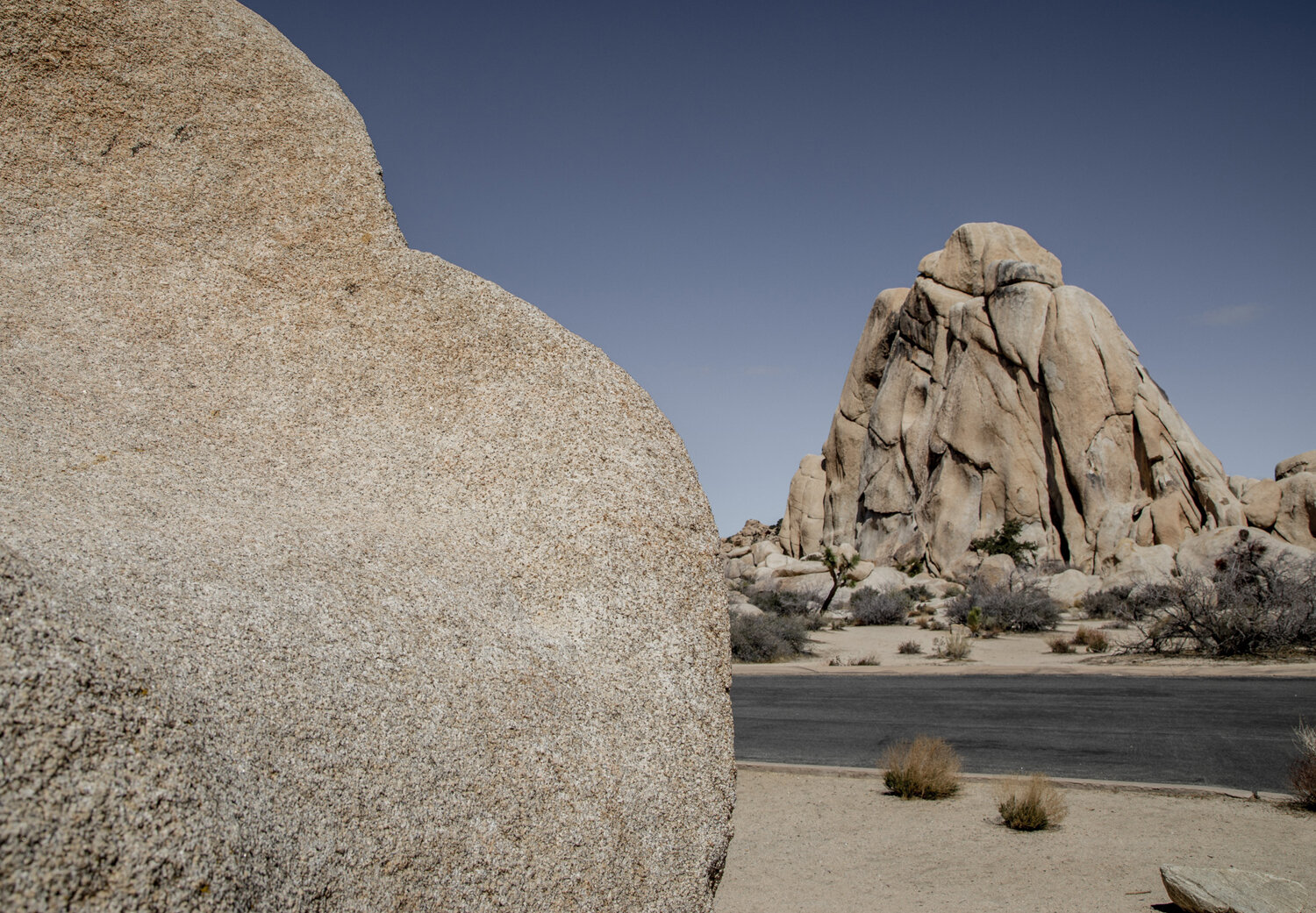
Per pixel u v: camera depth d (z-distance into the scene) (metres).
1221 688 15.14
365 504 3.07
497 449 3.37
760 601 42.31
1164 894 5.84
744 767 10.52
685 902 2.69
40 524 2.14
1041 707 14.04
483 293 3.77
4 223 3.35
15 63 3.55
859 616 37.88
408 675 2.32
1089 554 63.22
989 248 79.56
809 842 7.51
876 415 83.12
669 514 3.39
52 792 1.45
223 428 3.12
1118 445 65.00
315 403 3.35
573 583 3.10
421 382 3.51
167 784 1.59
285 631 2.17
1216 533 44.16
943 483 73.38
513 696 2.52
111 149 3.62
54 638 1.63
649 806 2.70
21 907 1.33
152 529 2.38
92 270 3.37
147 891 1.46
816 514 92.31
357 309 3.61
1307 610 20.20
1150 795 8.41
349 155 3.92
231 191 3.70
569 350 3.71
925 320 81.25
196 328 3.38
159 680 1.76
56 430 2.72
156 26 3.80
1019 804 7.68
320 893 1.78
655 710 2.94
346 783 1.97
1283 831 7.06
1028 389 70.25
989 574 53.41
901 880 6.40
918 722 13.22
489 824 2.21
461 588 2.80
